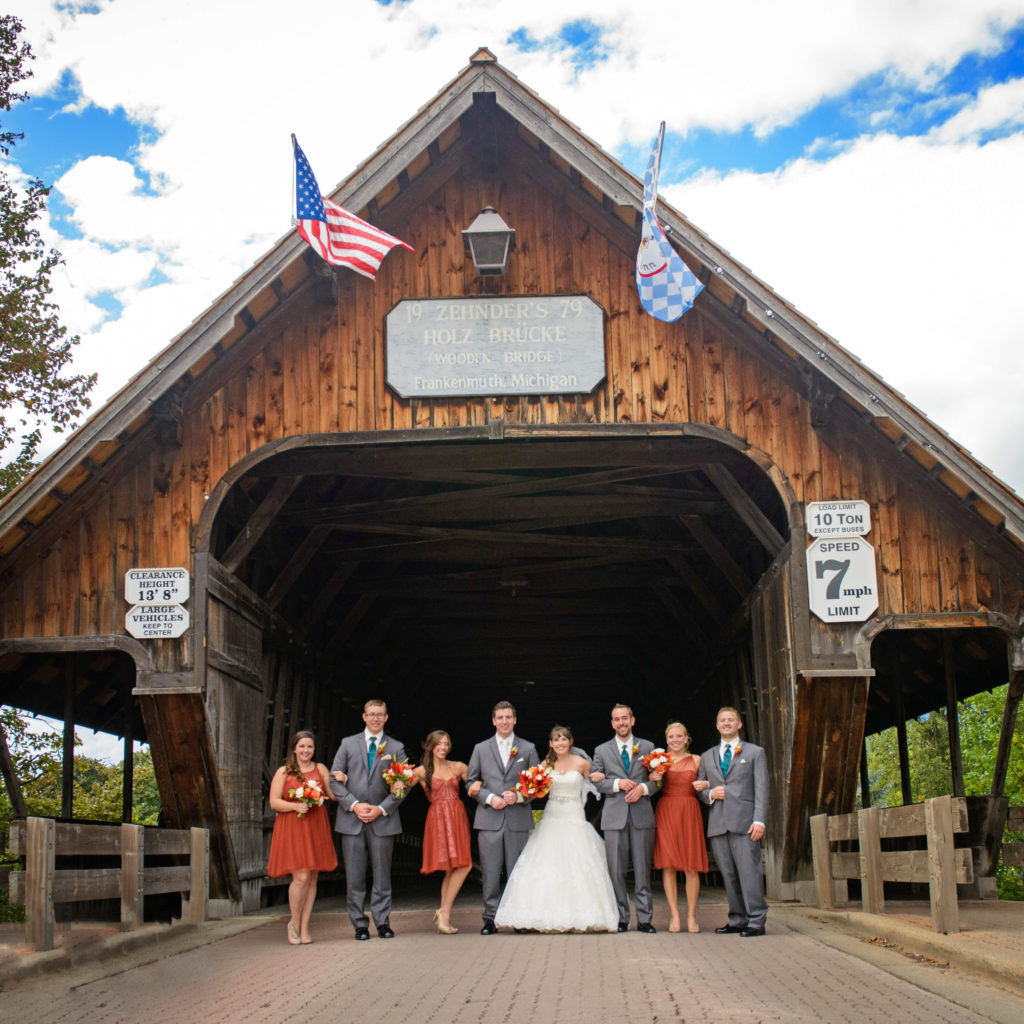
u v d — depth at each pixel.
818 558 10.43
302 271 10.53
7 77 16.55
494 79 10.58
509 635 19.44
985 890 11.38
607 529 16.36
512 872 8.62
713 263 10.25
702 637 15.64
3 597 10.41
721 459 11.08
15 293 16.50
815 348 10.15
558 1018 5.11
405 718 23.53
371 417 10.62
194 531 10.46
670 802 8.59
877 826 8.58
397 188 10.74
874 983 6.00
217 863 10.51
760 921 8.14
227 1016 5.36
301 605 14.73
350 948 7.82
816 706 10.27
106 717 14.62
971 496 10.20
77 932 7.83
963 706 25.59
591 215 10.89
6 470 17.08
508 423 10.58
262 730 12.02
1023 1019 5.00
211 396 10.68
